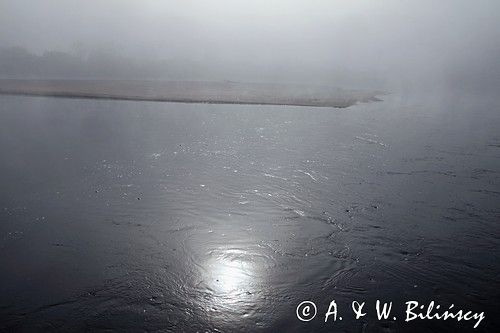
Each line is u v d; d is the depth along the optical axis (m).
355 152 10.98
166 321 4.10
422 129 14.50
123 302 4.39
